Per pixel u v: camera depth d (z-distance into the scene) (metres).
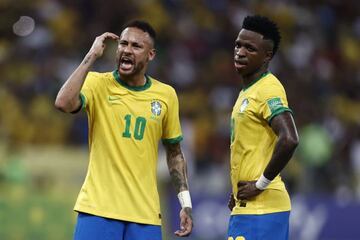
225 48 78.50
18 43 71.06
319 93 75.94
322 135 61.59
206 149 63.97
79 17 75.25
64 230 48.41
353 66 84.19
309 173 60.31
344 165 64.62
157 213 24.39
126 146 24.11
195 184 59.22
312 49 83.25
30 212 47.88
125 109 24.31
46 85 65.75
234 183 24.50
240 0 84.69
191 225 25.33
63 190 51.00
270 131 23.95
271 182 23.97
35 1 74.62
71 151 54.47
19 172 51.19
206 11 81.44
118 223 23.83
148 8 77.75
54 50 70.19
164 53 74.69
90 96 24.19
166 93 25.02
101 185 23.91
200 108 68.88
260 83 24.20
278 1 86.94
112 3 76.19
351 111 77.19
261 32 24.23
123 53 24.27
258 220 23.81
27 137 60.91
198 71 74.06
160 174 54.72
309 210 56.53
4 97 63.72
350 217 56.59
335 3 90.31
